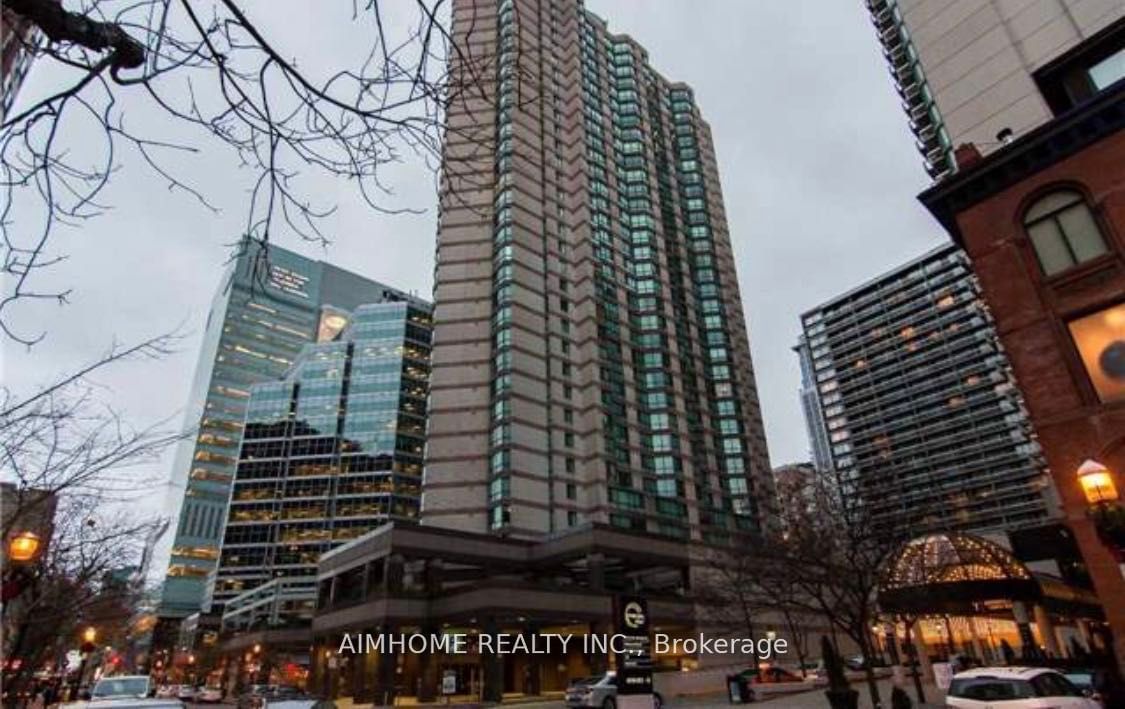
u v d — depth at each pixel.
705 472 89.44
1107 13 37.88
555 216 92.56
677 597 52.94
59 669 43.78
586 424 80.00
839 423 159.25
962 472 130.38
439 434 75.19
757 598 45.34
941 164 63.88
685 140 125.19
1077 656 32.44
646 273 99.19
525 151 93.25
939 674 28.42
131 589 30.50
